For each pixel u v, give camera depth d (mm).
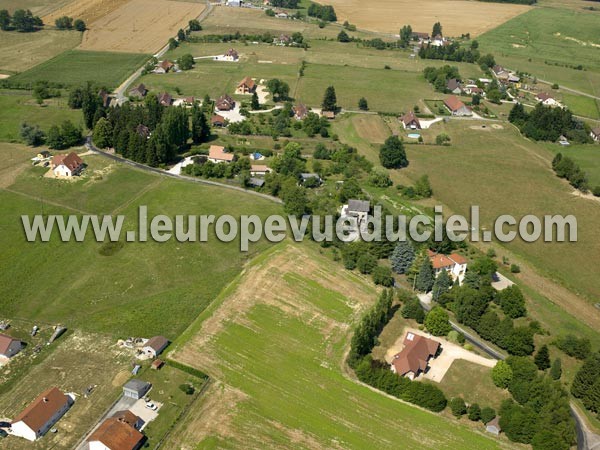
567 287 171750
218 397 126312
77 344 139500
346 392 129625
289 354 139500
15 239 177500
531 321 155500
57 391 122000
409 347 139125
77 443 114312
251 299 156625
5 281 159625
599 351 136250
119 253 174375
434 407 126125
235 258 174500
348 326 150125
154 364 132625
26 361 133750
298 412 124000
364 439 118688
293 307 155125
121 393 125875
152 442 115188
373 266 170625
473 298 152375
